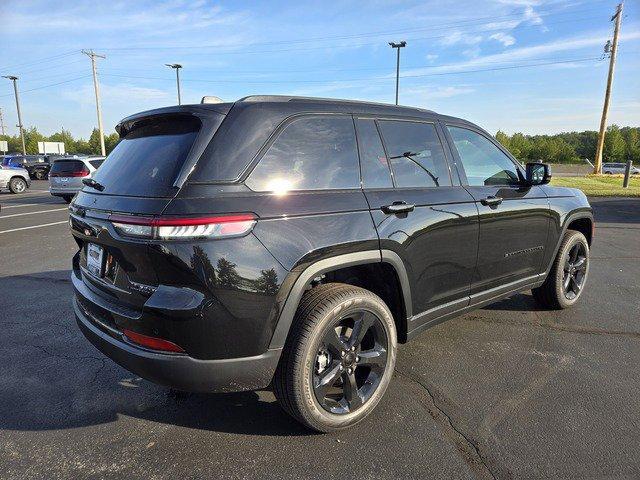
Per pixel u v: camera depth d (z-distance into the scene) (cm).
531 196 383
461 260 318
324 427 247
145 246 205
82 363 342
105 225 228
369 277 290
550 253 411
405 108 315
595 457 233
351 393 257
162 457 235
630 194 1606
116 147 286
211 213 206
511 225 357
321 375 246
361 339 259
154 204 209
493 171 363
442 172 318
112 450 241
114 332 234
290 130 244
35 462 231
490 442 246
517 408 278
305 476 221
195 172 214
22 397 294
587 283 545
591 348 362
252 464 229
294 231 227
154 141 248
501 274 361
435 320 312
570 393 295
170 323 205
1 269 616
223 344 212
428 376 318
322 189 248
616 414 271
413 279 284
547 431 255
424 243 287
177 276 204
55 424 264
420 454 237
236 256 209
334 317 239
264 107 239
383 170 280
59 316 438
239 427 261
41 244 792
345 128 269
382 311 264
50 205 1466
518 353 354
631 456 233
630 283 545
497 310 449
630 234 894
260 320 218
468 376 318
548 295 438
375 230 256
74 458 235
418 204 285
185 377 213
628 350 359
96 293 251
